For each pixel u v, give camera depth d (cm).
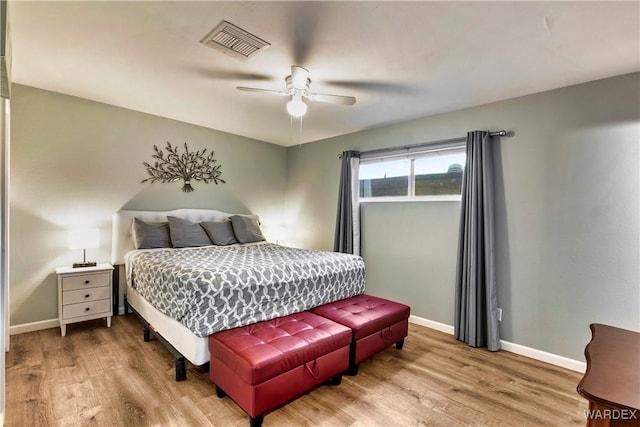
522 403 204
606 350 141
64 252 318
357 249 409
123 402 193
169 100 323
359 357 234
